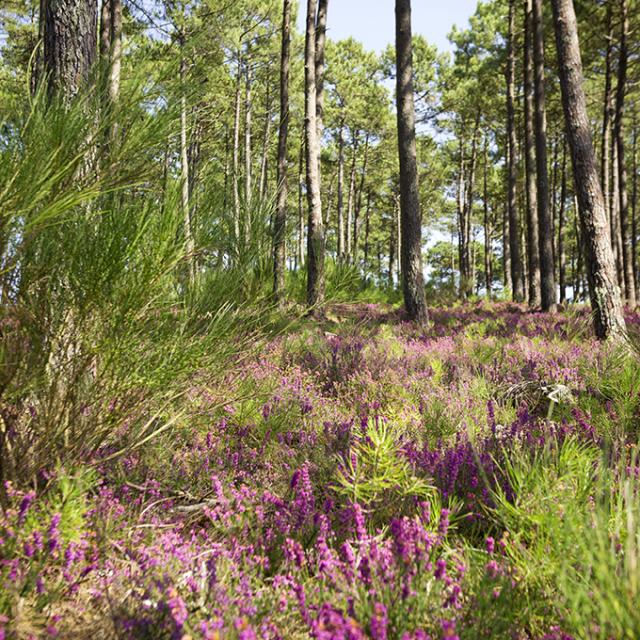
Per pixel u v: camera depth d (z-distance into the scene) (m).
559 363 6.01
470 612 1.86
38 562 2.11
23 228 2.05
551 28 18.33
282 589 2.08
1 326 2.36
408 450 3.21
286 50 15.30
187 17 15.02
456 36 30.47
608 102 21.08
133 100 2.34
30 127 2.17
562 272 31.31
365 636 1.70
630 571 1.65
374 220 53.22
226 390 3.79
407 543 2.06
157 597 2.00
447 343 8.14
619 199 21.98
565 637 1.73
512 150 22.36
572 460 2.70
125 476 2.98
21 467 2.60
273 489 3.15
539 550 2.11
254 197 3.26
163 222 2.42
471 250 52.56
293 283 4.05
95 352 2.50
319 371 5.84
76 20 3.38
